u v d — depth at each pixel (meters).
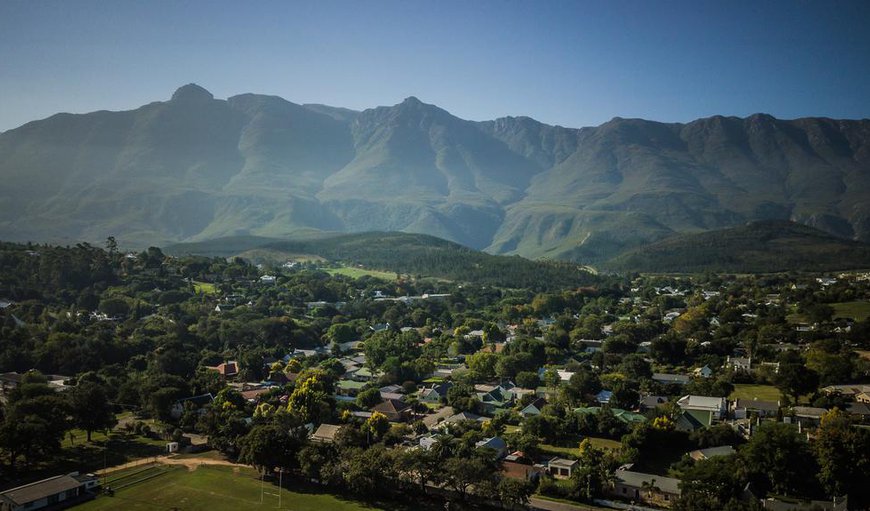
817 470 134.25
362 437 168.62
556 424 177.12
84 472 149.88
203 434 178.62
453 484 139.00
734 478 131.25
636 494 138.88
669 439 165.38
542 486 141.12
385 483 140.12
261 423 171.38
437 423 191.88
